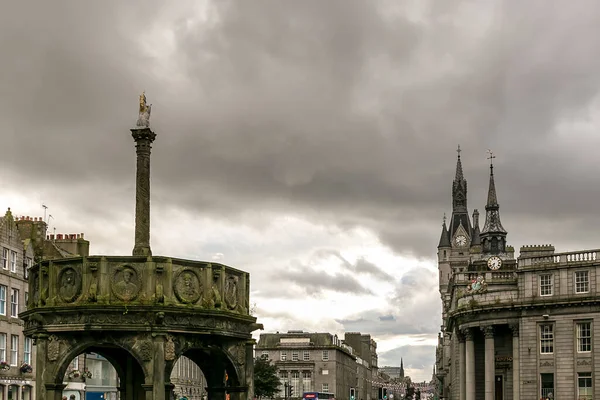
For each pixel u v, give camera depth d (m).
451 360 122.06
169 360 23.84
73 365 76.94
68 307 23.56
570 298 80.19
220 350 26.39
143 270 23.80
